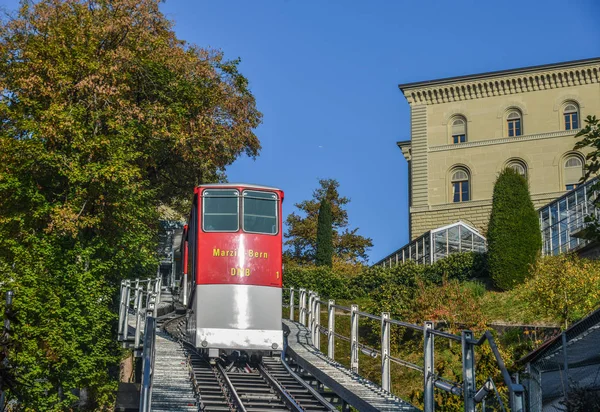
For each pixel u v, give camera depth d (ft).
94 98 95.66
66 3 102.89
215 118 118.32
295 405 50.21
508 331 95.14
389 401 46.39
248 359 69.82
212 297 65.31
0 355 34.47
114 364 92.43
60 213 84.58
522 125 182.09
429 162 189.47
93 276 86.69
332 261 172.35
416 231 188.14
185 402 46.73
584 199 138.10
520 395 29.66
